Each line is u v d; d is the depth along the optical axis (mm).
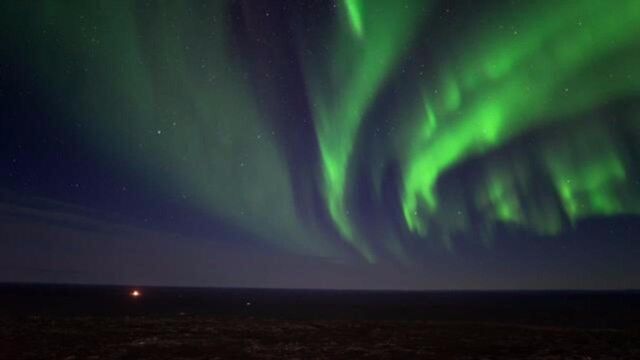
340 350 24125
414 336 29203
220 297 135250
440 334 30203
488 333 30922
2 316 37875
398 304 99375
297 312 62750
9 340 25016
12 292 128625
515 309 79938
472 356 22922
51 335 26922
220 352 23141
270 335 28734
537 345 26172
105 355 21812
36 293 124375
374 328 32750
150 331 29391
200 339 26750
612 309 81438
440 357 22656
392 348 24797
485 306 92562
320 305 88688
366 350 24156
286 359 21688
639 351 24391
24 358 20750
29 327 29859
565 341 27594
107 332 28547
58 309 57938
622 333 31344
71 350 22766
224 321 35812
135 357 21562
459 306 91312
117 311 57156
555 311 73625
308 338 27859
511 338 28688
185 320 36062
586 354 23531
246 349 24031
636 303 113688
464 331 31844
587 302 123562
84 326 31000
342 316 55844
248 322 35594
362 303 102875
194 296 139625
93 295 118688
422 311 69750
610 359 22359
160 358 21500
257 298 137375
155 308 66562
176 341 25922
